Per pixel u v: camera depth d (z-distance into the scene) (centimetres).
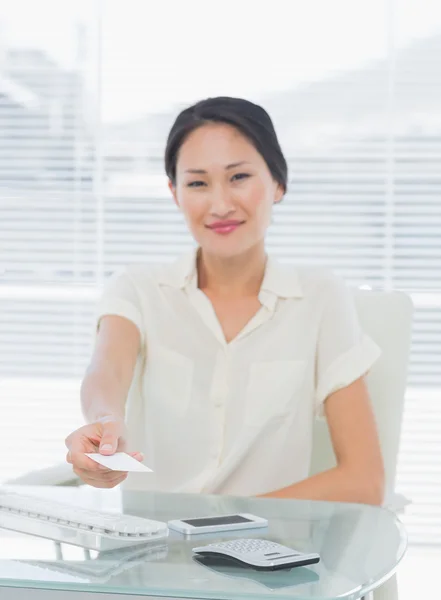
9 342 346
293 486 175
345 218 335
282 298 200
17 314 346
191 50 339
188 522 127
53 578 102
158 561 110
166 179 343
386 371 201
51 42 345
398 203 334
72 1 344
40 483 170
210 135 188
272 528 128
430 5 331
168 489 194
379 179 334
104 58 343
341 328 196
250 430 192
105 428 144
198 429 194
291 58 335
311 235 336
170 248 344
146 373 201
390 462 198
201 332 198
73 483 178
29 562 109
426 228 334
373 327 204
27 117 346
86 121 345
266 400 194
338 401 191
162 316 201
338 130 334
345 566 109
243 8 337
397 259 334
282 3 335
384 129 334
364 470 181
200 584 101
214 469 192
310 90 335
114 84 343
